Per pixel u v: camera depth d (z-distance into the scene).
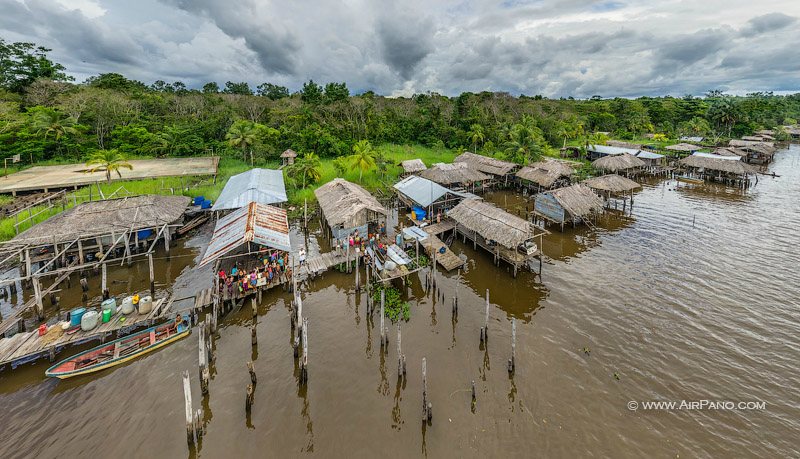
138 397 19.56
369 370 21.81
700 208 50.06
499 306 28.11
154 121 79.38
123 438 17.34
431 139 90.31
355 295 29.66
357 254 30.53
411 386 20.59
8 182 48.81
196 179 55.59
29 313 26.16
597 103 143.50
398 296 29.19
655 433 17.55
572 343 23.75
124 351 21.86
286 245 31.19
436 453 16.78
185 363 21.97
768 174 68.62
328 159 72.38
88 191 46.56
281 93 130.88
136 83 110.62
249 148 70.38
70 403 19.11
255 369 21.69
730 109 117.38
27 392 19.64
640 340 23.81
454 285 31.28
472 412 18.84
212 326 24.30
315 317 26.83
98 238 32.78
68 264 32.03
